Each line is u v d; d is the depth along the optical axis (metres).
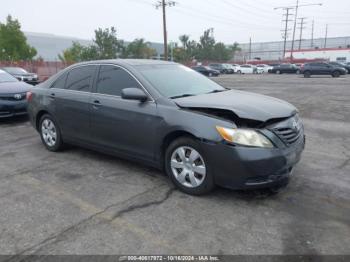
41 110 5.73
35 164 5.15
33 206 3.72
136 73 4.44
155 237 3.06
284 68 42.75
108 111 4.55
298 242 2.94
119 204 3.72
